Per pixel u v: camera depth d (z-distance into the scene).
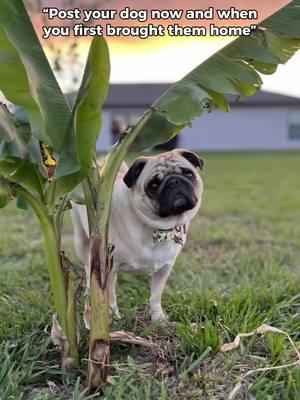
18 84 0.62
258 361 0.72
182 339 0.78
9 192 0.67
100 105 0.59
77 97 0.60
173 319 0.91
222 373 0.69
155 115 0.72
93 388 0.68
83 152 0.62
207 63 0.72
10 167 0.65
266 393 0.64
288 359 0.73
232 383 0.67
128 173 0.78
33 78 0.62
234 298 0.94
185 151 0.80
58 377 0.73
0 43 0.60
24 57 0.61
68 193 0.66
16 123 0.69
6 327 0.86
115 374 0.71
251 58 0.72
